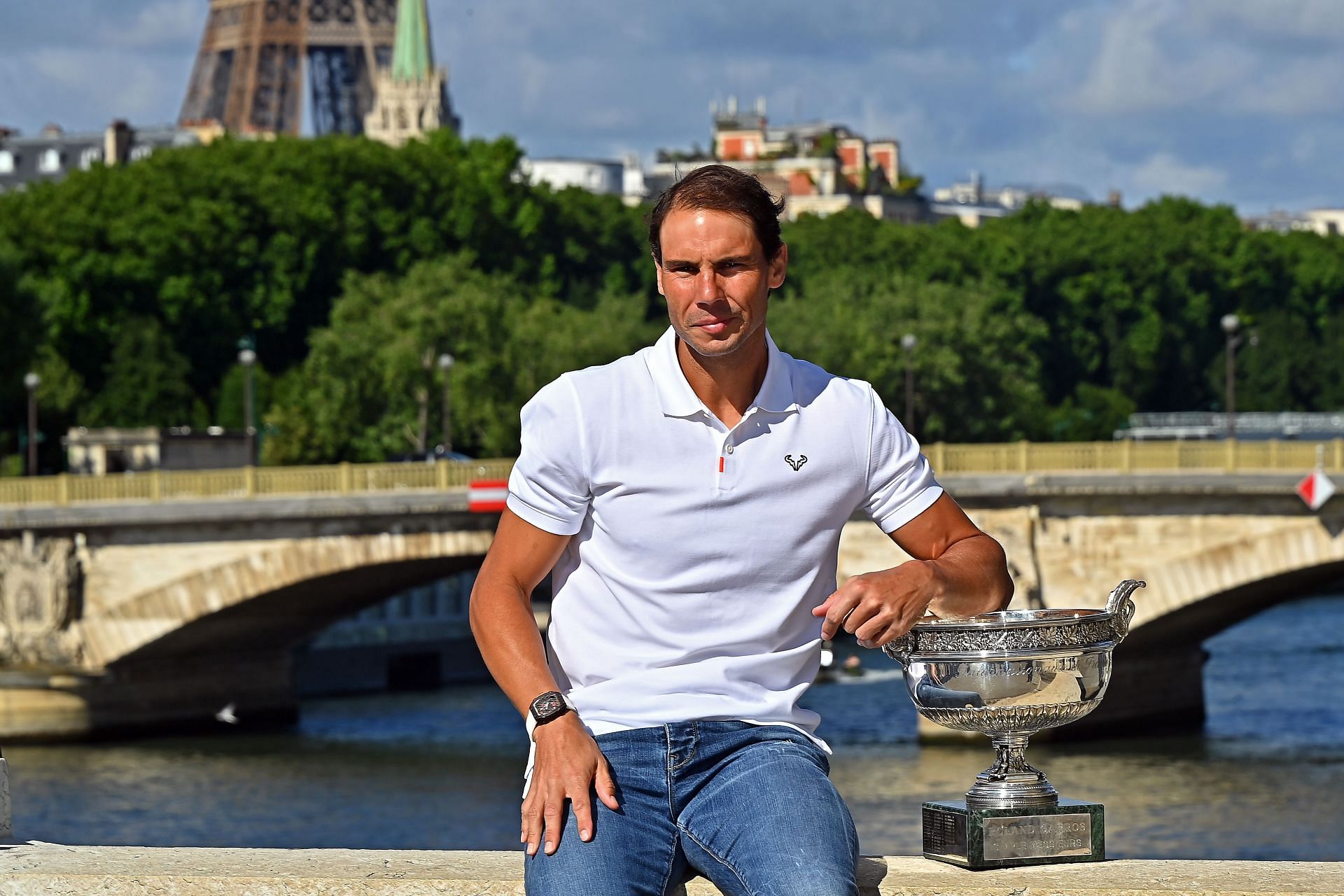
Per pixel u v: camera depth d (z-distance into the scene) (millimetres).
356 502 51500
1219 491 45188
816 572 5152
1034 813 5395
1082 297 150750
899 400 106312
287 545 52656
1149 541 46438
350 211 113375
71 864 5703
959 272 144250
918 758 44625
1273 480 44625
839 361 103375
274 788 44438
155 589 54062
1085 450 46844
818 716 5297
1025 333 117625
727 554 5031
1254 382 163250
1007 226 161375
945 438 108250
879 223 152750
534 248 127125
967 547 5297
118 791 44500
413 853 5832
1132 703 48875
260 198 110688
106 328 100375
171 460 80688
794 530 5070
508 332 89375
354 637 70312
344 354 87375
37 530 54969
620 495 5035
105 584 54906
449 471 51094
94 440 80188
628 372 5102
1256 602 49719
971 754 45219
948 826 5461
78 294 99812
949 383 106562
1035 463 47250
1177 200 178375
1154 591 46250
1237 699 55406
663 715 5039
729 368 5008
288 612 56500
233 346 105625
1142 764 43344
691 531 5020
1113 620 5352
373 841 37375
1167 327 157000
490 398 87188
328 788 44312
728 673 5070
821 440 5105
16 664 55125
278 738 54844
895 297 108812
